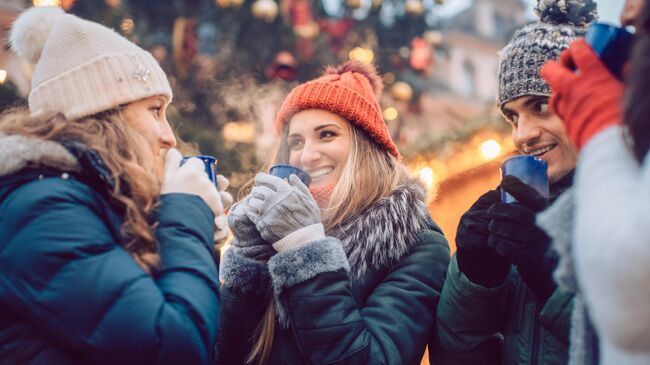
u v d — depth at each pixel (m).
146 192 1.46
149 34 7.43
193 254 1.43
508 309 1.66
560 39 1.67
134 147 1.52
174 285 1.38
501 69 1.73
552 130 1.64
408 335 1.70
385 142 2.06
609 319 0.94
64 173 1.39
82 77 1.54
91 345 1.28
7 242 1.32
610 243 0.92
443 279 1.84
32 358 1.30
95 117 1.55
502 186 1.48
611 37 1.14
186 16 7.61
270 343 1.77
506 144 4.57
